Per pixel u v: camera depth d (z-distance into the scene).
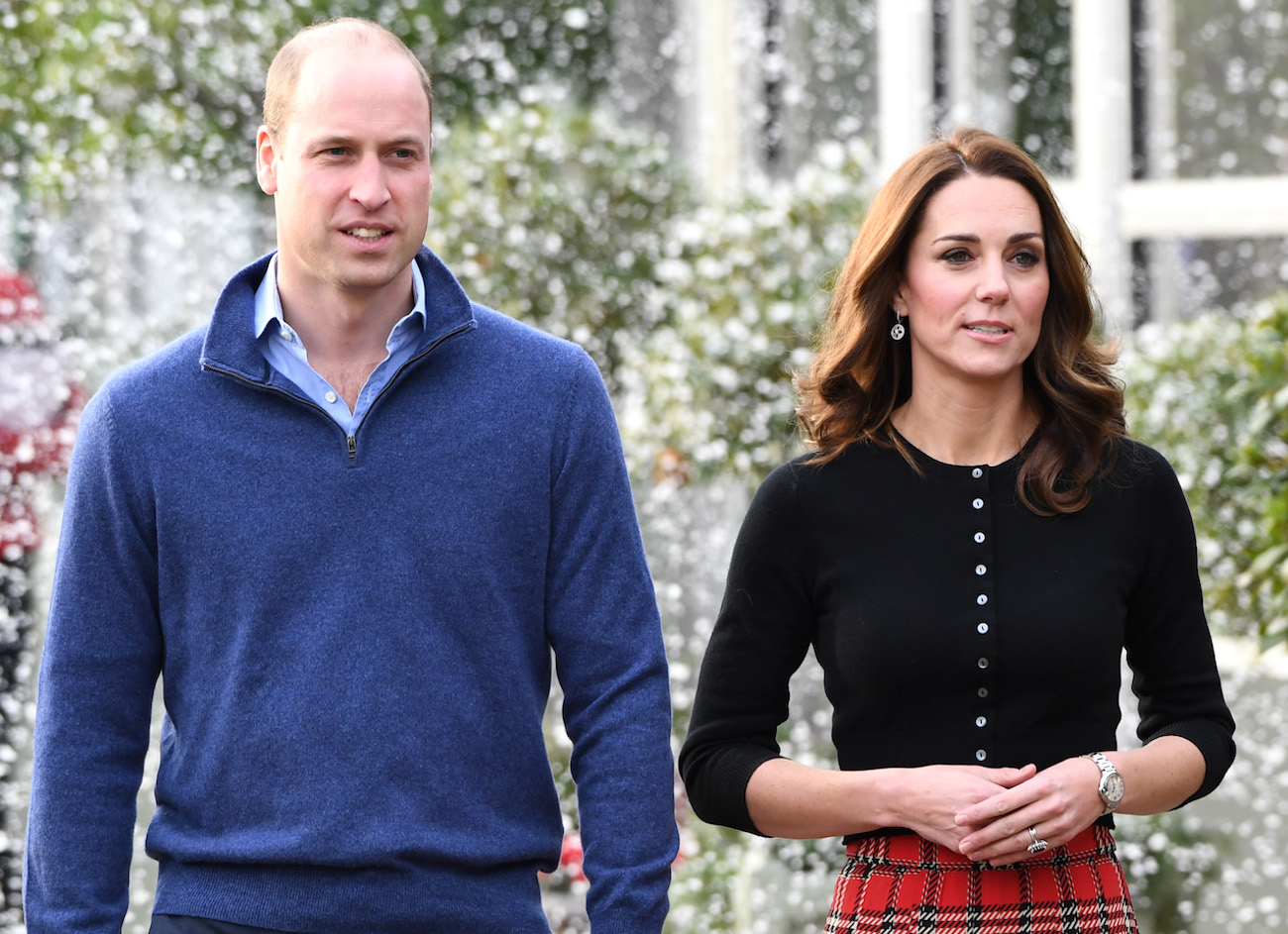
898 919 8.05
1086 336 8.62
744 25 26.88
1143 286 23.42
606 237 23.31
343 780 7.65
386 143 7.76
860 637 8.30
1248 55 22.72
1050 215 8.44
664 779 8.07
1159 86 23.39
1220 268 22.89
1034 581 8.27
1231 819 18.12
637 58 28.53
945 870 8.04
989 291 8.18
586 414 8.24
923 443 8.63
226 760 7.77
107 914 7.96
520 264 22.72
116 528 7.96
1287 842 17.56
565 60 28.44
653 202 23.69
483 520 7.92
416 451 7.91
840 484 8.59
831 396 8.80
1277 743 18.16
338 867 7.65
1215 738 8.37
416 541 7.82
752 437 19.78
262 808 7.72
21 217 23.20
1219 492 16.78
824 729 20.38
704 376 19.77
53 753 7.91
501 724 7.95
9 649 18.14
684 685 19.44
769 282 20.41
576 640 8.15
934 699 8.24
